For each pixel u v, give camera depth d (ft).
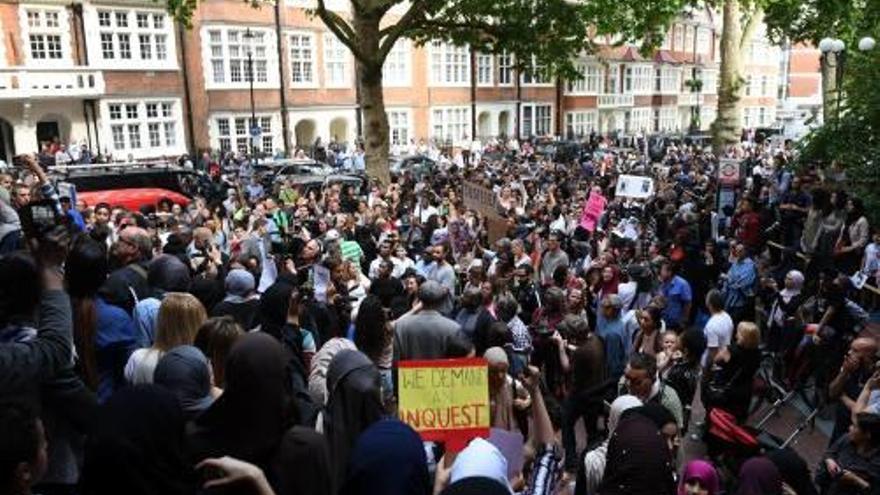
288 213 44.16
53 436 10.52
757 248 40.78
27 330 10.54
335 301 23.70
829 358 24.62
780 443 22.52
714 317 25.02
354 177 71.10
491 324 19.47
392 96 132.46
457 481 7.39
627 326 25.91
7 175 39.68
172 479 8.00
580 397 20.21
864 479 15.94
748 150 111.86
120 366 14.64
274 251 34.47
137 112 99.76
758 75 238.48
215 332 12.71
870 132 47.80
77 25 92.79
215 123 108.27
